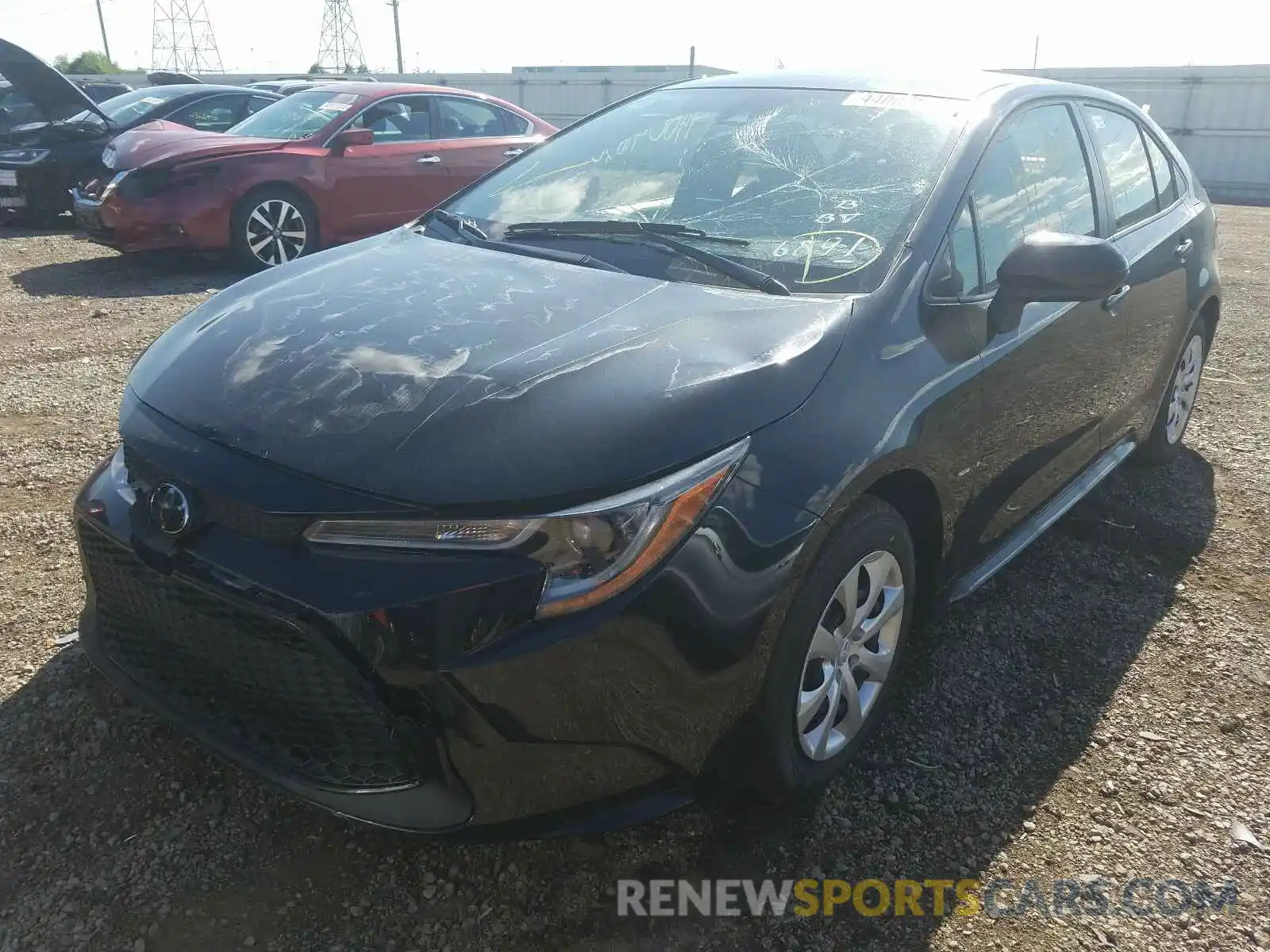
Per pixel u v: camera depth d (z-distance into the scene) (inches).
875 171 108.8
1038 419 116.0
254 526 72.4
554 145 135.9
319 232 315.9
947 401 94.7
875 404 87.0
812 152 114.1
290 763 75.5
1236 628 126.4
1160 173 160.4
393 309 90.9
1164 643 122.6
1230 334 268.2
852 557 86.8
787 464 79.2
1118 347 135.0
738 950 78.1
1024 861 88.1
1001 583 135.6
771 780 86.8
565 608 69.4
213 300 102.4
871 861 87.6
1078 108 136.9
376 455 72.0
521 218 119.5
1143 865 88.1
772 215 107.1
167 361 90.2
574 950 77.4
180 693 82.5
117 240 291.9
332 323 88.7
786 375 82.8
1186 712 109.6
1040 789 97.0
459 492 69.6
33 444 164.7
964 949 79.2
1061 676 115.4
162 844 84.7
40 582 122.2
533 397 75.9
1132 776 99.2
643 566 71.4
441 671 68.0
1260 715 109.4
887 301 93.9
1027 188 118.3
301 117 331.3
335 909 79.6
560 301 91.8
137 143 303.3
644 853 87.0
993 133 114.0
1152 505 160.9
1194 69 877.8
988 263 107.5
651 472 72.6
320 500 70.7
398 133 332.5
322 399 77.6
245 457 74.6
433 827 71.2
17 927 76.4
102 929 76.6
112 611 86.3
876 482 87.4
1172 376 164.4
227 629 74.4
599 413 74.9
